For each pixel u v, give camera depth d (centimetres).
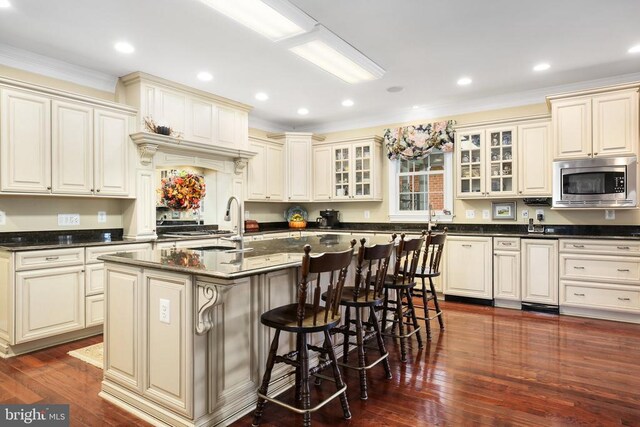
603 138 408
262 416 216
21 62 358
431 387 248
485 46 353
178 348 200
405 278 311
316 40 326
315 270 187
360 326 246
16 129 328
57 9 285
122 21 304
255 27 301
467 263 475
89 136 376
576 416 213
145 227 421
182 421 198
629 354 304
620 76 429
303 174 627
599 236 404
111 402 232
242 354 221
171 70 406
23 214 362
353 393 241
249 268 189
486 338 344
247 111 534
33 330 313
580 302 412
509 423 206
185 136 453
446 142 528
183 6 282
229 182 519
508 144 475
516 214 499
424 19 303
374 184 580
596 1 278
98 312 355
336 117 614
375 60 384
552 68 407
